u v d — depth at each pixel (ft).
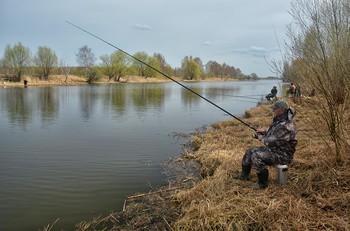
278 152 17.53
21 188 22.13
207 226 14.52
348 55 17.90
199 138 37.06
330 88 18.21
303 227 13.46
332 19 18.22
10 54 186.29
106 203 19.58
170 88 174.09
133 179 23.98
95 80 235.20
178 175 24.81
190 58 375.86
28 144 35.63
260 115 53.88
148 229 16.08
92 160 29.22
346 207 14.70
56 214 18.17
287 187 17.42
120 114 62.75
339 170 17.75
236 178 19.85
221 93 137.28
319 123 22.90
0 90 132.05
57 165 27.66
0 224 17.06
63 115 59.88
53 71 225.56
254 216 14.64
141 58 299.58
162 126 49.19
